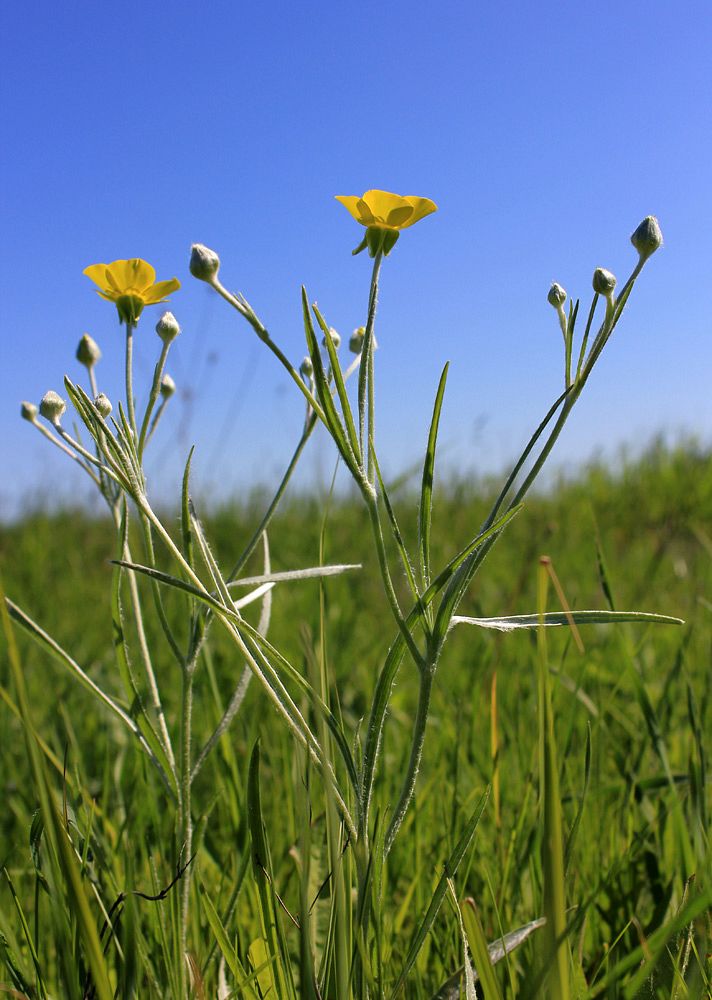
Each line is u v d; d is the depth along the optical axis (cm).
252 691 75
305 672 53
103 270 42
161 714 44
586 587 111
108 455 37
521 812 49
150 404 43
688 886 40
